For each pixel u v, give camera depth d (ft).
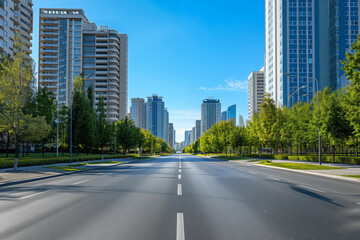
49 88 355.97
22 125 81.35
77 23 366.84
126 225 18.53
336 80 302.86
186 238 15.81
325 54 317.01
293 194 31.83
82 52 369.09
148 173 62.44
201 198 28.96
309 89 312.91
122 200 27.89
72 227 18.06
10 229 17.65
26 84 67.00
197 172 65.41
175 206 24.79
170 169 76.74
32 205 25.44
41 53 361.30
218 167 87.04
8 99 64.08
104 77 372.58
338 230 17.40
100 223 19.04
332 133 91.35
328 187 38.50
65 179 50.62
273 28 350.64
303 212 22.43
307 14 320.70
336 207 24.49
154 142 355.97
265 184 41.55
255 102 568.82
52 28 363.97
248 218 20.39
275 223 19.01
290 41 318.04
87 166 86.84
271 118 154.30
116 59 379.14
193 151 611.88
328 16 320.70
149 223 19.03
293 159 134.00
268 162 105.81
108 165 94.53
